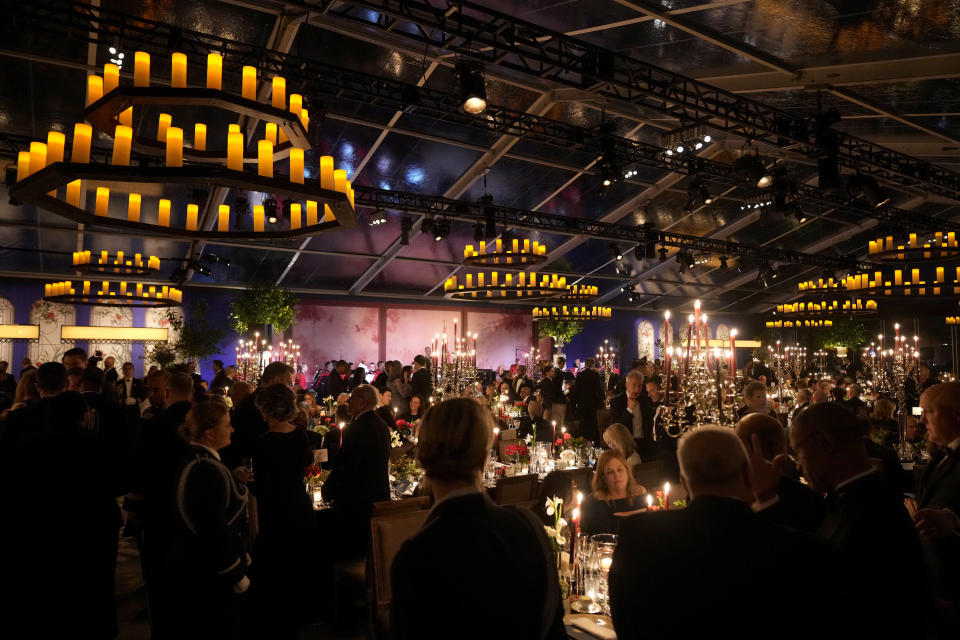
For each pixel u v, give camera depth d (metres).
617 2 6.48
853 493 2.00
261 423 4.54
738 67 7.68
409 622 1.45
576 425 9.60
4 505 3.32
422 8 6.11
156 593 4.00
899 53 6.66
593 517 4.02
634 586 1.60
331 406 10.22
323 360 18.84
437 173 12.38
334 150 11.06
